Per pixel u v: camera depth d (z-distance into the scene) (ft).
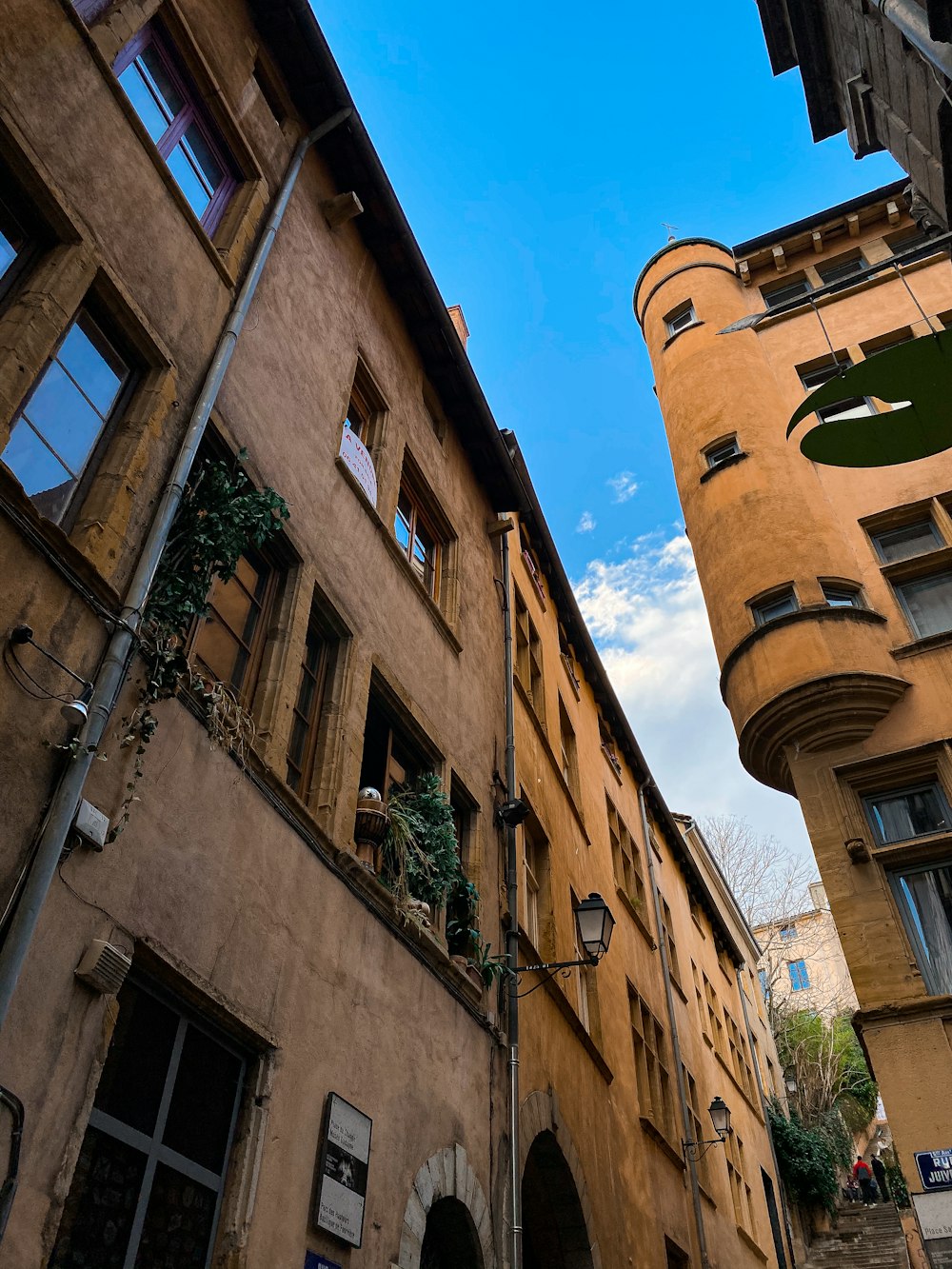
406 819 29.12
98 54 22.62
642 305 74.23
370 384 36.88
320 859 24.20
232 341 25.18
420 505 41.47
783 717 44.42
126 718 18.25
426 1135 26.07
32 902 14.61
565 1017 41.57
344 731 27.35
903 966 37.09
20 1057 14.25
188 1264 17.25
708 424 59.31
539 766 47.52
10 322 18.38
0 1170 13.43
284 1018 20.92
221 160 30.09
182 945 18.29
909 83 34.71
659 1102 57.57
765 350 63.36
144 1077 17.38
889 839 41.29
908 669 44.37
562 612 63.21
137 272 22.39
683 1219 54.80
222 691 21.54
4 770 15.12
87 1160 15.72
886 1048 35.63
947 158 30.94
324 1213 20.16
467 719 38.50
